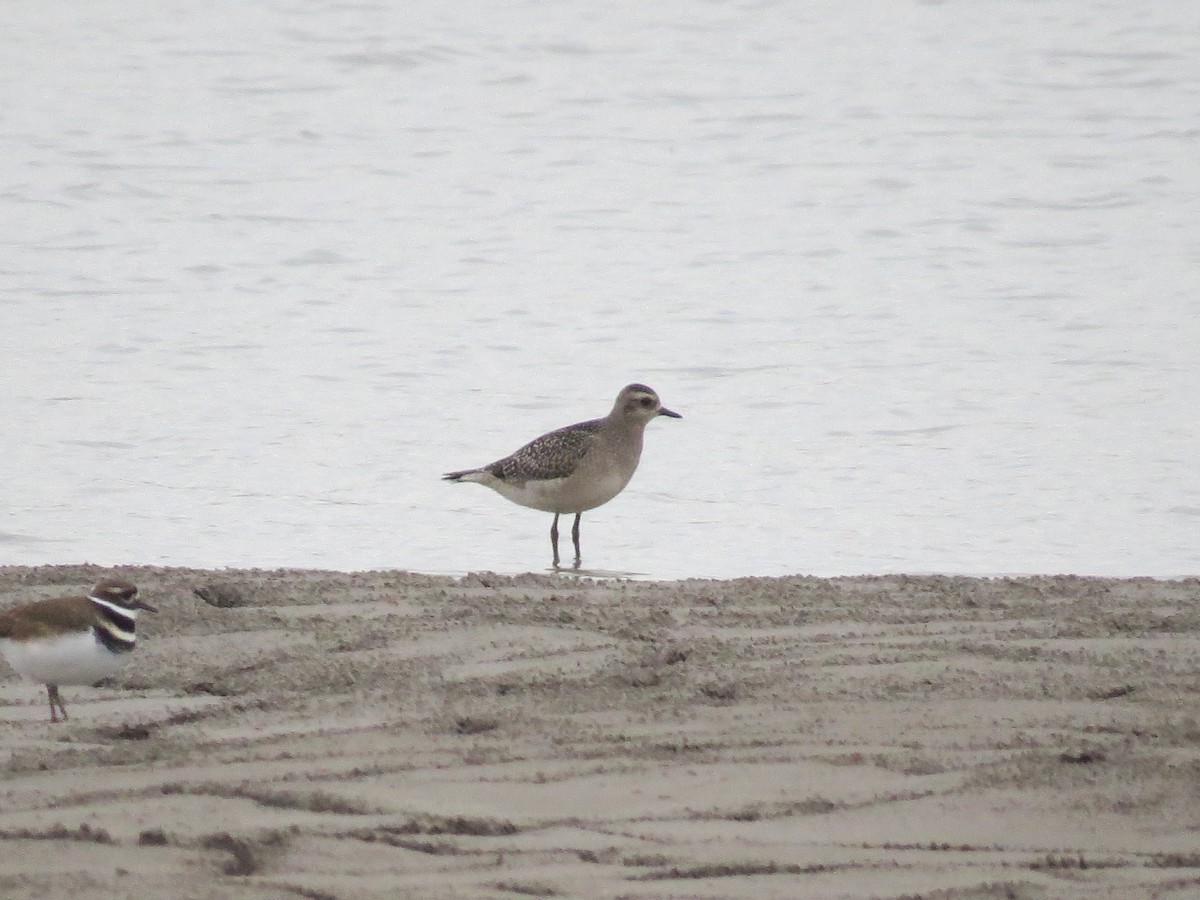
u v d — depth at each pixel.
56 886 6.70
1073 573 14.23
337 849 7.18
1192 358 21.69
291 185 32.44
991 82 41.88
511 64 43.56
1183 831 7.50
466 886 6.80
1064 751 8.38
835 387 20.80
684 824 7.58
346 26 46.78
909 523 15.93
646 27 47.66
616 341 22.94
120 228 28.95
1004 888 6.81
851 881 6.91
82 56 44.00
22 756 8.46
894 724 8.96
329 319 23.86
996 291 25.39
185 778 8.15
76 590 12.06
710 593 12.23
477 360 22.02
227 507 16.31
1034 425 19.11
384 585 12.37
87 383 20.53
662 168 34.22
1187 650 10.35
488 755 8.50
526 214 30.55
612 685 9.77
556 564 14.90
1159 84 41.59
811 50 45.41
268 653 10.52
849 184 32.75
